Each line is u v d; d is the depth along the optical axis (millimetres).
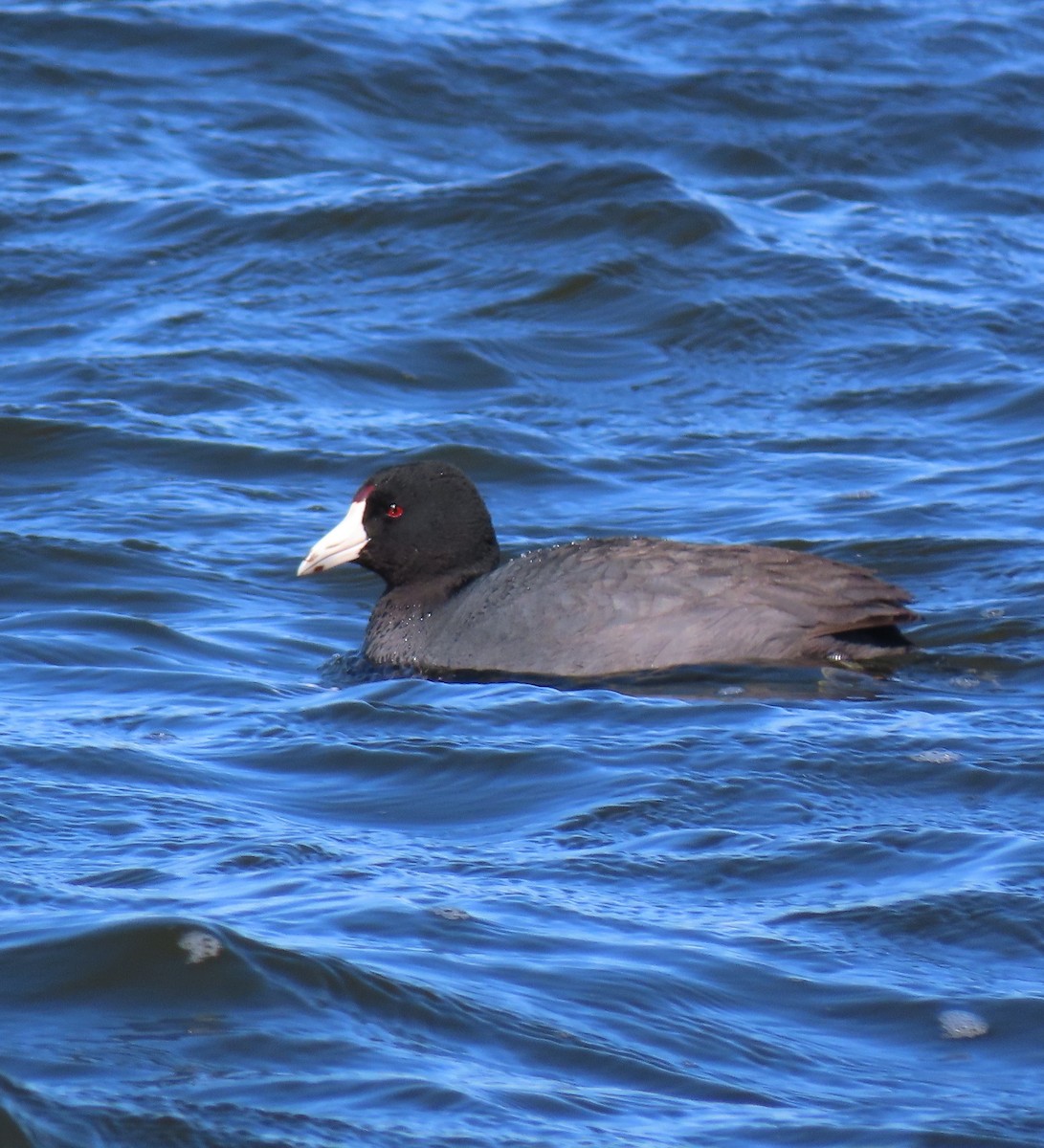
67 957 7688
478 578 14289
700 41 34094
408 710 12094
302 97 30766
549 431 20016
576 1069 7023
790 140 30219
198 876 8891
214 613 15281
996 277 24453
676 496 18156
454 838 9719
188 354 21766
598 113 30922
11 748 10961
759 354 22188
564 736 11445
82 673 13258
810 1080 7012
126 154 28266
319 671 13930
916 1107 6785
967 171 29500
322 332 22531
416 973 7676
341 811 10219
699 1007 7551
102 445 19312
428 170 28578
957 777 10461
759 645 13047
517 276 24078
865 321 22891
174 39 32406
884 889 8789
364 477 18750
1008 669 13078
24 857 9109
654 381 21531
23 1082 6730
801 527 16953
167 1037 7117
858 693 12438
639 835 9641
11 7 33156
